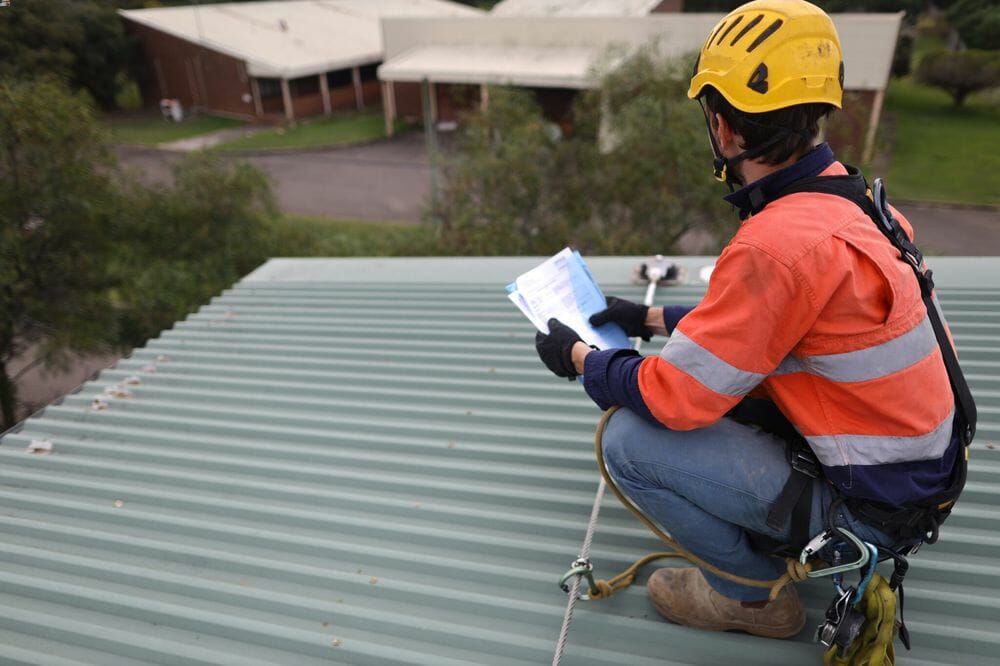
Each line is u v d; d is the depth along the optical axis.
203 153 12.31
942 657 1.75
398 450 2.72
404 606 2.05
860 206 1.36
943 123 24.98
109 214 10.89
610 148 14.70
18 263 10.55
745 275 1.30
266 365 3.47
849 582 1.93
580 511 2.32
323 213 20.25
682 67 14.42
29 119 9.51
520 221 14.24
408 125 28.86
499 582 2.09
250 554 2.28
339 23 35.91
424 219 14.95
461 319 3.73
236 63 30.31
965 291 3.41
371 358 3.43
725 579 1.71
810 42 1.32
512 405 2.93
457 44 26.47
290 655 1.94
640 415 1.51
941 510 1.46
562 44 24.66
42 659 1.96
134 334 11.73
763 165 1.41
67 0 30.14
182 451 2.84
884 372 1.31
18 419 12.42
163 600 2.13
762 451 1.52
